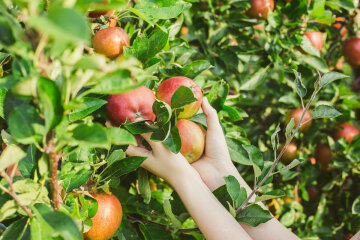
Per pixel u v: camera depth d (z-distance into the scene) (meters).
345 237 2.34
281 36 2.19
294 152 2.29
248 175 2.24
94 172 1.08
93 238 1.10
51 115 0.63
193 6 2.21
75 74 0.66
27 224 0.81
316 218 2.30
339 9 2.46
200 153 1.29
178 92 1.12
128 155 1.25
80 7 0.56
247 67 2.76
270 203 2.25
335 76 1.11
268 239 1.19
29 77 0.59
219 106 1.46
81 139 0.67
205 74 2.38
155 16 1.29
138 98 1.17
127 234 1.40
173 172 1.15
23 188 0.79
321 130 2.45
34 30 0.60
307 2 2.19
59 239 0.77
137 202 1.48
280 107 2.38
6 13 0.62
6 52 1.20
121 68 0.61
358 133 2.42
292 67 2.20
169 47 1.59
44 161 0.76
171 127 1.17
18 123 0.66
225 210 1.11
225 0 2.18
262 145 2.39
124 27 1.55
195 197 1.11
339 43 2.55
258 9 2.19
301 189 2.35
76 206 0.91
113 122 1.22
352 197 2.40
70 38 0.42
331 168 2.41
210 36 2.23
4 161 0.73
